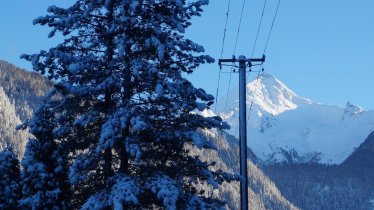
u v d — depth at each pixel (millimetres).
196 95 16250
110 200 14516
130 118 15422
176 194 14688
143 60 15898
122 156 16234
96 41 16281
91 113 16047
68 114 16547
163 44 15992
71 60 15555
